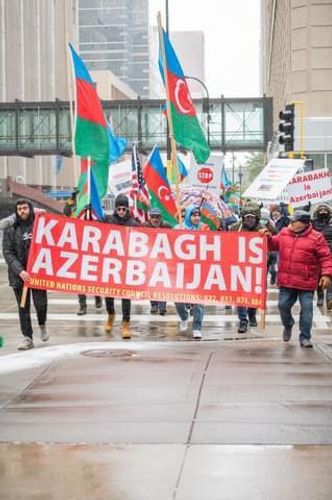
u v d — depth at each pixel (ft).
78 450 18.04
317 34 119.03
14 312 48.70
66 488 15.61
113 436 19.17
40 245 33.53
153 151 51.06
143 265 35.04
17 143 192.65
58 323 43.01
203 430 19.61
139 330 40.32
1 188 146.20
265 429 19.63
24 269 33.53
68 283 34.09
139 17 563.07
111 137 55.11
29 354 31.50
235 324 42.96
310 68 119.24
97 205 39.34
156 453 17.78
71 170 302.25
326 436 18.98
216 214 54.29
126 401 22.82
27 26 242.58
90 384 25.25
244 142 192.24
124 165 60.75
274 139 142.31
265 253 34.88
